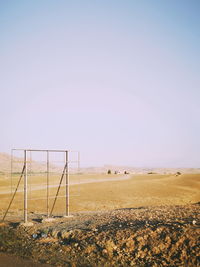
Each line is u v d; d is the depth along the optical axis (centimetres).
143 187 5275
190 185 5606
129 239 1026
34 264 957
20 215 2145
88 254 1015
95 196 4022
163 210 1570
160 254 916
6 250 1130
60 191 4694
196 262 839
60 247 1114
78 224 1390
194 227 1017
